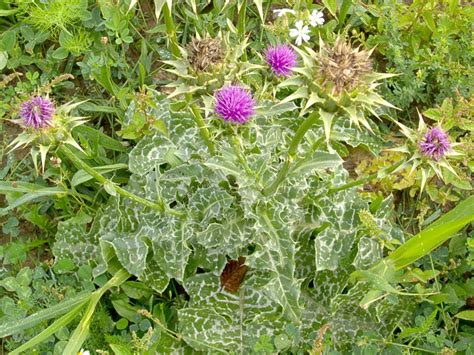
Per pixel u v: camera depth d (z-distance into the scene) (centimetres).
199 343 48
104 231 52
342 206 52
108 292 52
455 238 55
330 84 35
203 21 62
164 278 50
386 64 65
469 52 62
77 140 56
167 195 51
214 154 48
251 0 64
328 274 51
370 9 63
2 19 63
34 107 38
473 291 52
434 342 50
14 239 55
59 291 51
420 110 63
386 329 51
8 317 49
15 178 57
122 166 54
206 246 48
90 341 49
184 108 55
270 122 53
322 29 63
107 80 57
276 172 49
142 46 61
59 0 57
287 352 50
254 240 47
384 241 50
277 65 49
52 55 59
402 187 57
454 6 62
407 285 53
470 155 56
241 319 50
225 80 41
